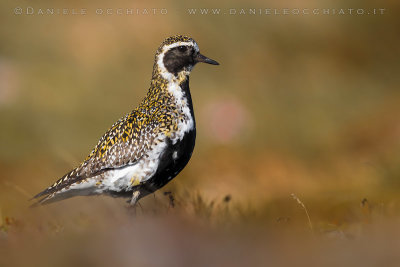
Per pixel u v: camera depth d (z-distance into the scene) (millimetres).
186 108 13477
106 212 12367
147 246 8125
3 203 19625
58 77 32844
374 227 9719
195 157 26359
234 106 27531
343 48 35281
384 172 20297
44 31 36000
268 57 34188
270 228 10422
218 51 34344
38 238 9781
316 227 11219
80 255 7938
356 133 27328
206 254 7762
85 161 13203
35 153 27109
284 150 27094
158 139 12914
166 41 13883
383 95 31781
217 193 21453
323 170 24281
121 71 33719
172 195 12648
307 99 31281
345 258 7320
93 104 31406
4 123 29125
